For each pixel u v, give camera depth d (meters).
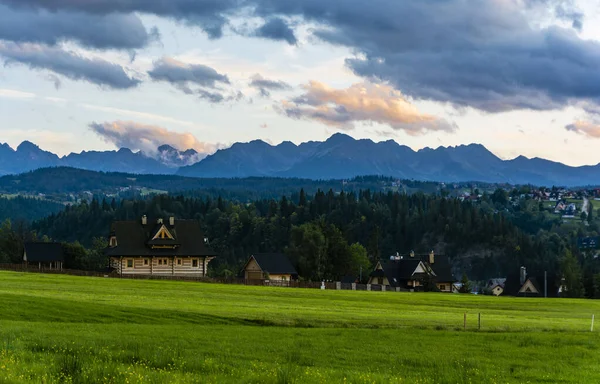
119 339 41.19
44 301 57.25
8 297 58.06
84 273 119.62
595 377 38.72
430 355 43.56
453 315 70.94
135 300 67.94
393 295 106.81
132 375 28.47
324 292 103.81
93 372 28.61
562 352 46.94
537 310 88.12
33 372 27.89
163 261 138.75
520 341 51.03
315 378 31.28
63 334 41.75
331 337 48.97
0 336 38.81
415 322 60.19
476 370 38.47
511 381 36.59
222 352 39.53
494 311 81.88
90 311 54.72
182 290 88.88
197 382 28.91
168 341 42.38
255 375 30.72
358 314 64.94
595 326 65.00
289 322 56.47
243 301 75.12
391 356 42.41
